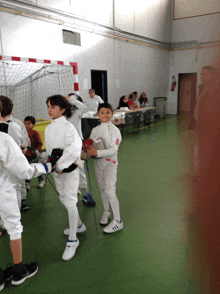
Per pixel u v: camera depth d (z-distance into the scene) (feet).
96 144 6.78
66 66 19.39
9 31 16.28
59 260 6.20
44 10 18.20
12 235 5.20
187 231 1.51
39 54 18.51
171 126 27.86
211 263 1.16
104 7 24.16
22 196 8.87
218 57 0.87
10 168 4.69
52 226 7.86
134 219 8.06
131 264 5.94
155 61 34.30
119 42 27.22
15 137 7.08
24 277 5.49
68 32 21.06
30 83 18.44
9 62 16.70
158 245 6.64
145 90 33.32
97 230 7.49
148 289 5.15
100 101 22.02
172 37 36.11
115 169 7.05
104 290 5.17
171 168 13.15
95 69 24.38
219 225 1.08
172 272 5.61
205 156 1.02
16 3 16.30
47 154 6.31
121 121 22.50
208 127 0.98
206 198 1.08
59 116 5.90
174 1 34.68
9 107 5.75
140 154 16.21
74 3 20.74
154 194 9.95
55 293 5.15
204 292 1.20
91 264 6.00
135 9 28.63
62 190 6.19
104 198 7.69
